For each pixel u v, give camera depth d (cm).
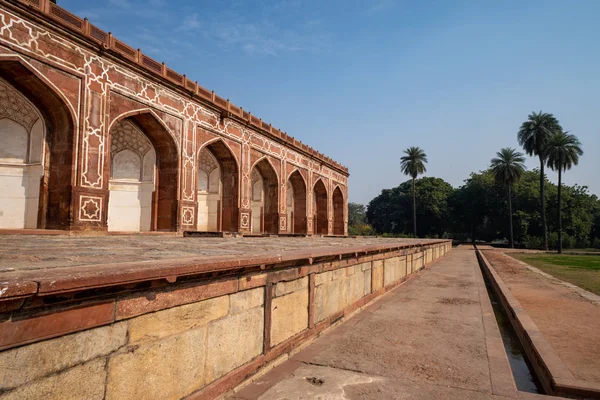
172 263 185
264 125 1550
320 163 2091
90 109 847
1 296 114
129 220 1097
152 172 1104
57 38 784
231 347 221
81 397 143
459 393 224
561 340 372
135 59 948
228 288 218
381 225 4650
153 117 1015
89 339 147
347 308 416
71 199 805
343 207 2450
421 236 4262
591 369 290
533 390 299
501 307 629
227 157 1356
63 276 136
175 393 183
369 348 308
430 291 616
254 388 225
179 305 186
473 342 329
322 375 248
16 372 124
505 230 3694
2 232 695
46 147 836
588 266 1355
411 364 272
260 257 239
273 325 265
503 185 3509
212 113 1236
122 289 157
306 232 1928
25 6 718
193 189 1136
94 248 327
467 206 3944
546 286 760
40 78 754
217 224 1386
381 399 214
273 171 1631
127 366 161
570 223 3516
